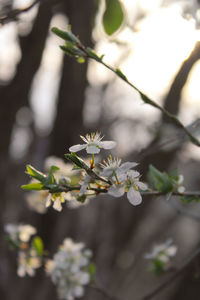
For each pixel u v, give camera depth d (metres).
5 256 1.33
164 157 1.00
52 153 1.27
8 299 1.35
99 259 1.58
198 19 0.63
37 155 1.43
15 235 0.79
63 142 1.26
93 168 0.53
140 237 1.84
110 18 0.65
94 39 1.04
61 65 1.27
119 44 0.70
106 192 0.53
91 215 1.59
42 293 1.43
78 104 1.27
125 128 1.42
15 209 1.43
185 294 1.17
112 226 1.60
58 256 0.74
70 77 1.25
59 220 1.38
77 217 1.46
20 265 0.76
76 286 0.73
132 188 0.53
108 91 1.55
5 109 1.27
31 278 1.43
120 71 0.56
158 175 0.56
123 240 1.59
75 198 0.54
